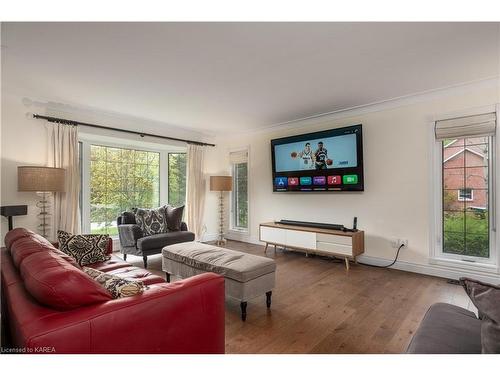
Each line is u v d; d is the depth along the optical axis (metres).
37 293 1.07
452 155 3.26
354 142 3.84
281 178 4.71
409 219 3.49
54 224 3.63
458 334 1.21
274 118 4.47
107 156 4.68
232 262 2.47
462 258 3.20
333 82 3.01
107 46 2.21
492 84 2.93
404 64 2.58
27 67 2.59
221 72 2.73
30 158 3.47
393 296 2.71
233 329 2.11
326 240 3.80
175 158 5.54
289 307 2.49
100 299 1.12
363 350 1.81
